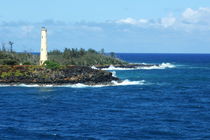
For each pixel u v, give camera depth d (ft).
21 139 223.92
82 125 257.14
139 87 483.92
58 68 488.85
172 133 237.04
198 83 549.95
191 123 264.31
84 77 485.97
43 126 254.27
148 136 230.27
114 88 467.11
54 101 360.07
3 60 548.72
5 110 311.27
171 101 368.68
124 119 277.03
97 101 363.76
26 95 396.16
